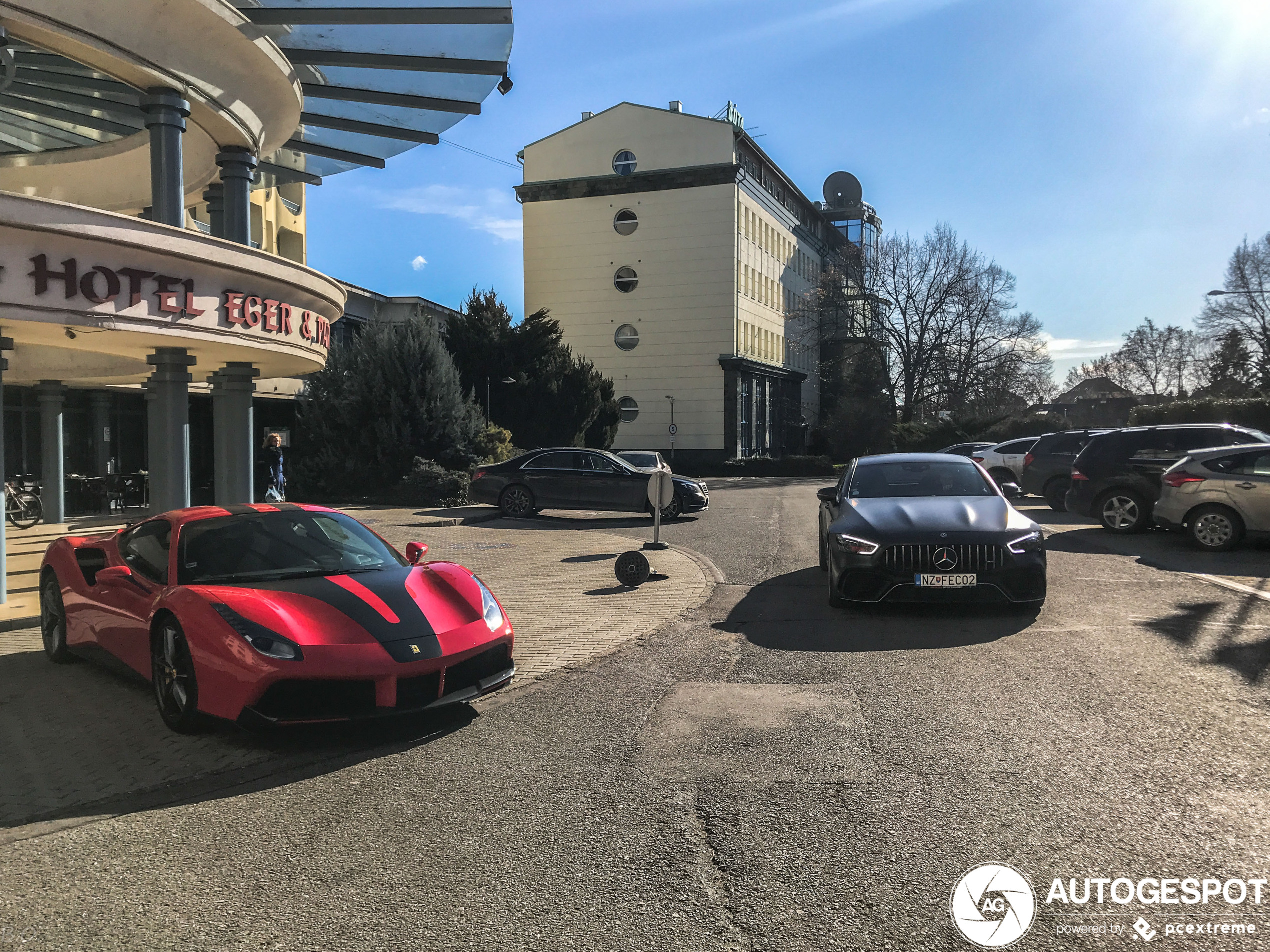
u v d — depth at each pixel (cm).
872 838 345
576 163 4888
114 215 852
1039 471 1833
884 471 916
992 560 748
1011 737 459
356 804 391
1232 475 1160
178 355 1038
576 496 1864
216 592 500
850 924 283
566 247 4900
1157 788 388
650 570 1016
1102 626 715
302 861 335
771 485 3594
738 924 284
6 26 896
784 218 5731
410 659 475
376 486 2291
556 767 432
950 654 636
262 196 2931
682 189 4731
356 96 1329
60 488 1661
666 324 4772
